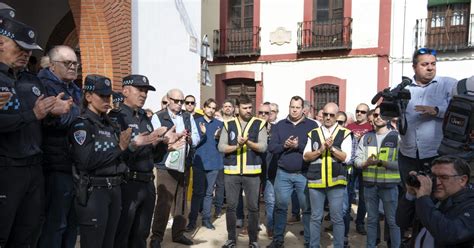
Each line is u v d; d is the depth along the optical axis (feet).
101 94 10.72
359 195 19.92
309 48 44.80
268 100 47.29
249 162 16.16
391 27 41.78
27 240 9.97
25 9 30.50
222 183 22.08
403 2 41.22
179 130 16.80
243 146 16.21
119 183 11.16
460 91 9.73
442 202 8.38
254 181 16.30
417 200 8.25
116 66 21.98
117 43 22.08
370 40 42.57
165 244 17.12
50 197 10.70
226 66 49.32
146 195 12.83
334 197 15.03
